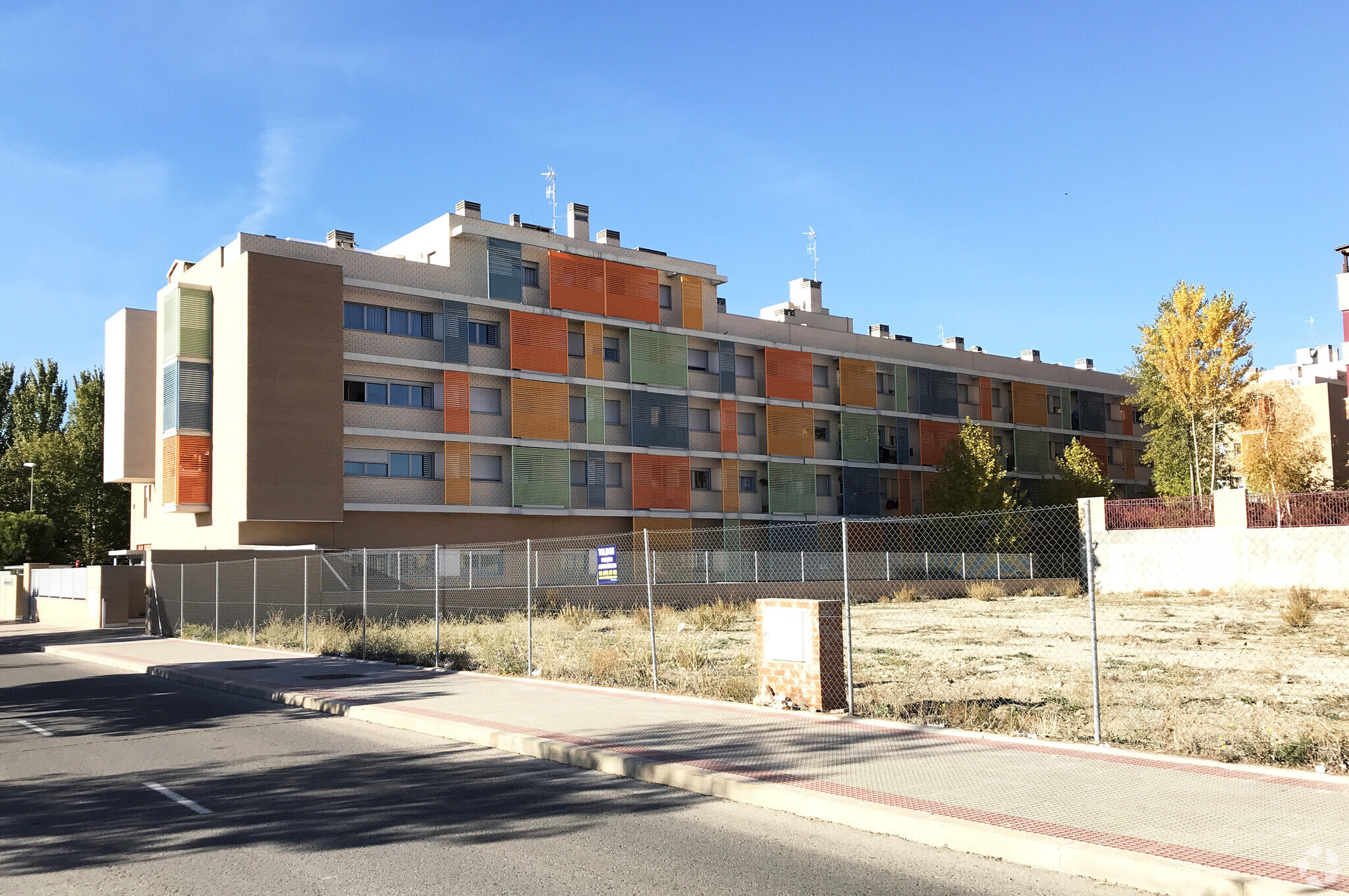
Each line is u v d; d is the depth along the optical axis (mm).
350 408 40781
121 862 6906
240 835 7574
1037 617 30172
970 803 7641
